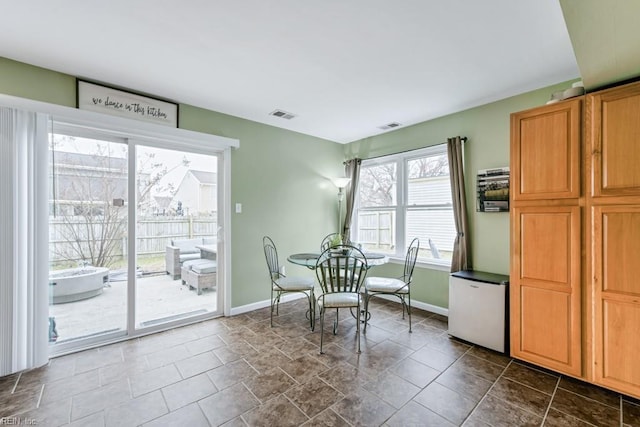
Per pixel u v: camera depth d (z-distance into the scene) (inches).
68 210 99.3
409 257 139.1
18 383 79.3
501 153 116.2
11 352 83.3
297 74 97.3
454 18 69.0
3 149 82.0
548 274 84.3
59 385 78.5
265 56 86.1
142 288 114.0
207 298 131.2
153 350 99.5
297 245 162.9
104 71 94.3
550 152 83.6
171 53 84.2
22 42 78.1
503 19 69.2
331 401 72.1
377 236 173.2
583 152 77.8
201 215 129.5
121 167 109.3
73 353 96.9
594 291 76.0
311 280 127.2
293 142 161.3
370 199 178.1
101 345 102.7
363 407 69.9
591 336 76.7
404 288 120.0
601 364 75.1
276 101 120.2
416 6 64.9
